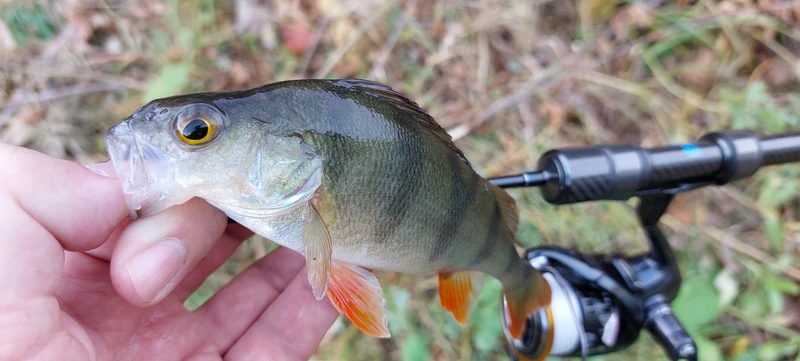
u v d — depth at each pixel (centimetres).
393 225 13
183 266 12
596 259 17
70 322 12
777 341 25
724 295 26
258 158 12
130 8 30
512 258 16
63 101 27
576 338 16
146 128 11
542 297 16
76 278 13
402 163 13
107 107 27
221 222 13
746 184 28
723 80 31
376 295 14
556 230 26
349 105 13
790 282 26
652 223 17
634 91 30
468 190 14
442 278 16
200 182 12
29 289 10
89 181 11
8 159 10
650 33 32
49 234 11
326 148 12
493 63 31
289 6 30
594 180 14
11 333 10
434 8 31
